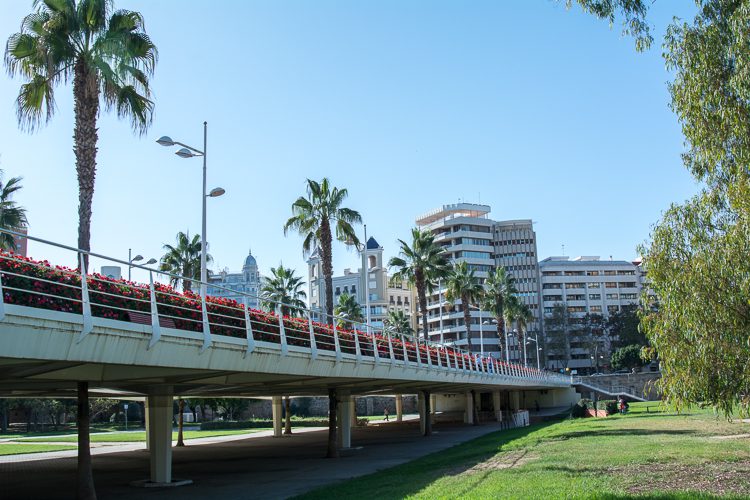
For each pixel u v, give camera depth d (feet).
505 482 53.26
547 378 242.99
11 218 121.08
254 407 306.76
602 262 494.18
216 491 66.49
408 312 496.64
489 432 152.87
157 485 71.31
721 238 46.52
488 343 445.78
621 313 410.11
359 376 83.61
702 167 49.80
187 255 171.22
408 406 342.03
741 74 44.21
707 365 45.93
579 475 55.42
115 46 74.90
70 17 74.84
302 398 314.76
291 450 122.62
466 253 463.01
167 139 79.25
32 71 76.69
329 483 69.67
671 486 47.42
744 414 47.98
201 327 58.65
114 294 47.85
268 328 68.90
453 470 67.51
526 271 473.67
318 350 72.38
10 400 238.68
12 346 37.22
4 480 84.07
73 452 130.72
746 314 44.98
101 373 53.62
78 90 74.08
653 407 212.23
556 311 424.87
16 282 41.24
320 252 145.79
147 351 47.65
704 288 45.83
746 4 44.34
